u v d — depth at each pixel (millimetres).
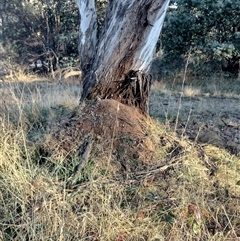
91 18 3725
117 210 2270
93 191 2395
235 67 10281
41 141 3072
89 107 3367
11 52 14219
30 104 4402
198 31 9883
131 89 3547
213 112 5617
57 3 14125
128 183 2600
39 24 14500
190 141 3680
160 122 4160
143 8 3336
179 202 2422
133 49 3453
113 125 3145
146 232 2201
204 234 2229
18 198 2252
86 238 2105
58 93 5703
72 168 2727
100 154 2893
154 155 3061
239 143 3887
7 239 2051
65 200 2289
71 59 13016
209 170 3088
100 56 3582
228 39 9914
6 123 3412
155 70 10445
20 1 14633
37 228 2078
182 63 10453
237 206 2564
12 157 2676
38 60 15445
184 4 9820
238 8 9438
